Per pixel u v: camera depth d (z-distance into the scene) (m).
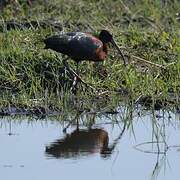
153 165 13.34
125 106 15.97
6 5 19.55
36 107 15.62
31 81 16.42
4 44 17.59
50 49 17.12
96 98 16.20
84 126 15.14
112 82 16.58
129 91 16.33
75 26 18.66
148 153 13.85
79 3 19.67
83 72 16.97
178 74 16.83
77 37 16.62
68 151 13.94
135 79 16.58
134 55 17.59
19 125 15.11
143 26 19.11
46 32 18.14
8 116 15.46
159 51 17.73
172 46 17.91
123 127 15.10
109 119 15.47
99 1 19.86
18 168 13.12
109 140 14.47
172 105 15.98
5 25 18.25
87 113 15.69
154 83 16.47
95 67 17.06
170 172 13.09
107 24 18.92
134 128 15.03
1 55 17.02
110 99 16.19
